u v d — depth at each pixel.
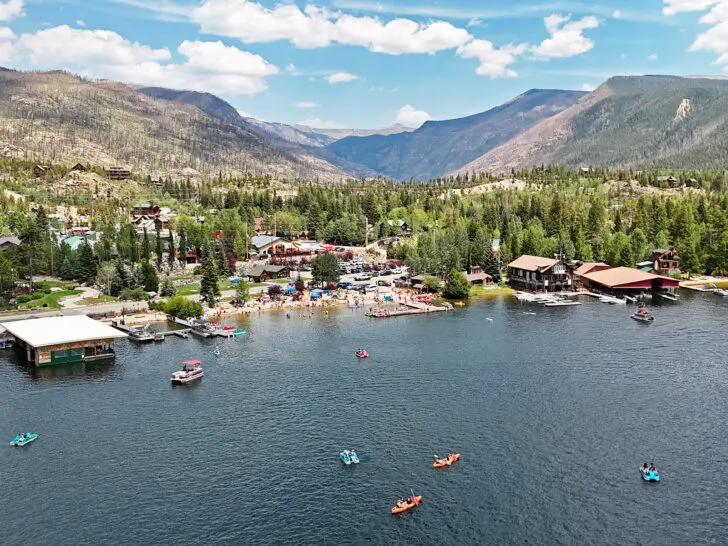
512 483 94.31
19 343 170.62
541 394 130.00
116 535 82.56
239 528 83.88
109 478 96.69
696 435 109.69
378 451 104.69
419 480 95.38
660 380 138.12
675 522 84.38
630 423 114.88
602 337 177.25
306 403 126.31
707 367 147.12
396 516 86.25
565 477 95.94
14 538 81.88
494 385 135.88
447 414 119.88
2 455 104.31
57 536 82.38
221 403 126.75
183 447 106.88
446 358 156.88
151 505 89.31
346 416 119.44
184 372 140.12
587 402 125.31
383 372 145.75
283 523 84.88
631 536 81.50
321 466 99.88
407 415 119.56
